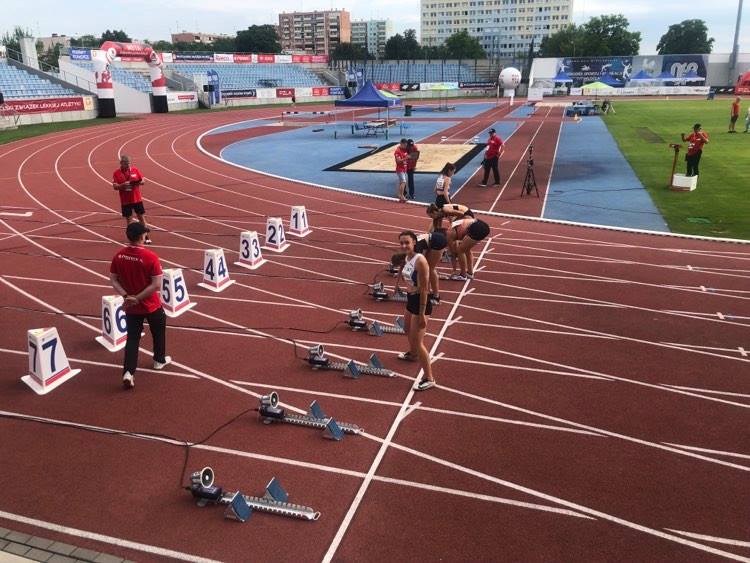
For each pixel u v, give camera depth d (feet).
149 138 111.96
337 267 38.45
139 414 21.22
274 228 42.04
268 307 31.60
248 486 17.30
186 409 21.57
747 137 101.55
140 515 16.17
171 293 30.17
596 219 50.52
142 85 180.24
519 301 32.14
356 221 50.90
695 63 250.37
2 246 42.86
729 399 22.11
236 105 201.57
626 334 27.89
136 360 23.07
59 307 31.53
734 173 69.31
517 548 14.89
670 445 19.27
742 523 15.80
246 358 25.63
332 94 234.38
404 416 21.02
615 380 23.58
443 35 547.49
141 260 22.40
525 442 19.45
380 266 38.65
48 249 42.22
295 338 27.68
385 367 24.75
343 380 23.66
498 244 43.24
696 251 41.16
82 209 55.31
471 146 98.32
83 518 16.06
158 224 50.01
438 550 14.83
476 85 267.39
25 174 73.56
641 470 18.01
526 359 25.39
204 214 53.78
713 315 30.09
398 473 17.88
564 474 17.80
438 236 28.53
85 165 80.74
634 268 37.68
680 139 102.12
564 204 56.39
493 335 27.81
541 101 223.10
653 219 50.11
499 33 533.14
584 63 260.62
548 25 520.83
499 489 17.15
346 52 298.76
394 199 59.88
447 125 139.33
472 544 15.03
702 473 17.88
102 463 18.45
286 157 90.68
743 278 35.58
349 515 16.10
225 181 70.74
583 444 19.33
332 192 64.23
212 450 19.07
